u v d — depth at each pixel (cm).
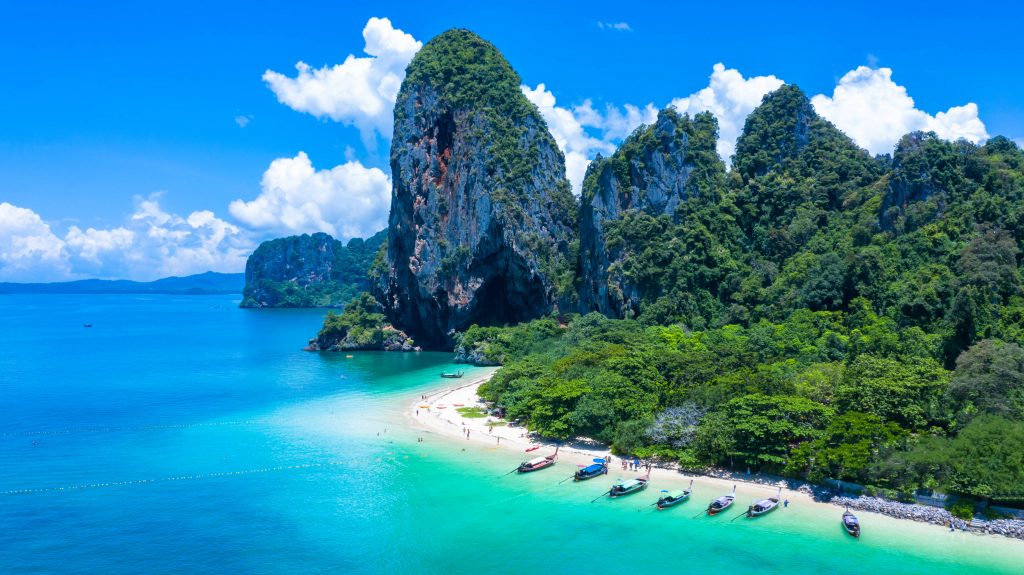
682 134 17938
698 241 16425
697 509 7194
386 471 8431
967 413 7669
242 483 8019
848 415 7838
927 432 7731
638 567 6044
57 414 11481
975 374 8069
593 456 8881
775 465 7925
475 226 19925
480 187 19962
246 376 15838
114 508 7250
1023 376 7850
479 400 12606
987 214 13000
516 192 19850
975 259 11375
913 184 14162
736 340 12725
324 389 14000
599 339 14012
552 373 11306
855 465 7131
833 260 13875
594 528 6806
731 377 9381
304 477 8225
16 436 10006
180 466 8612
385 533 6700
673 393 9512
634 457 8756
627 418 9250
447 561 6175
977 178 14225
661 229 16988
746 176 18662
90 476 8219
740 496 7475
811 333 12188
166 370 16850
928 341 10288
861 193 16100
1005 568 5884
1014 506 6631
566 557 6231
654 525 6856
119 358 19388
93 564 6012
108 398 12962
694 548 6366
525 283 19938
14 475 8225
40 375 15950
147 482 8031
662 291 16062
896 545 6306
